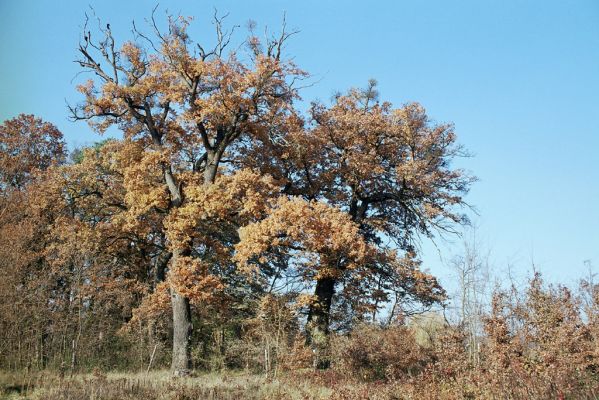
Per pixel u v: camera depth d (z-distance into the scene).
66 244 26.58
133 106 25.69
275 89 25.38
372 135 29.30
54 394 16.16
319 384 19.20
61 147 41.25
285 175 29.45
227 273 30.91
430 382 16.64
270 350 23.88
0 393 16.62
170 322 31.11
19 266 24.86
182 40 25.06
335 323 28.58
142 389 16.89
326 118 29.45
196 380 20.03
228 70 24.23
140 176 24.84
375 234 30.59
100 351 27.16
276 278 30.16
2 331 22.44
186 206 24.16
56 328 24.30
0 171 37.38
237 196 24.55
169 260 32.31
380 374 21.34
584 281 20.92
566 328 17.17
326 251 25.95
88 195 29.66
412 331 23.89
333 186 30.23
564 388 12.34
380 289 28.64
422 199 29.25
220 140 25.88
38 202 28.70
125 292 28.83
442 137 28.86
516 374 13.76
